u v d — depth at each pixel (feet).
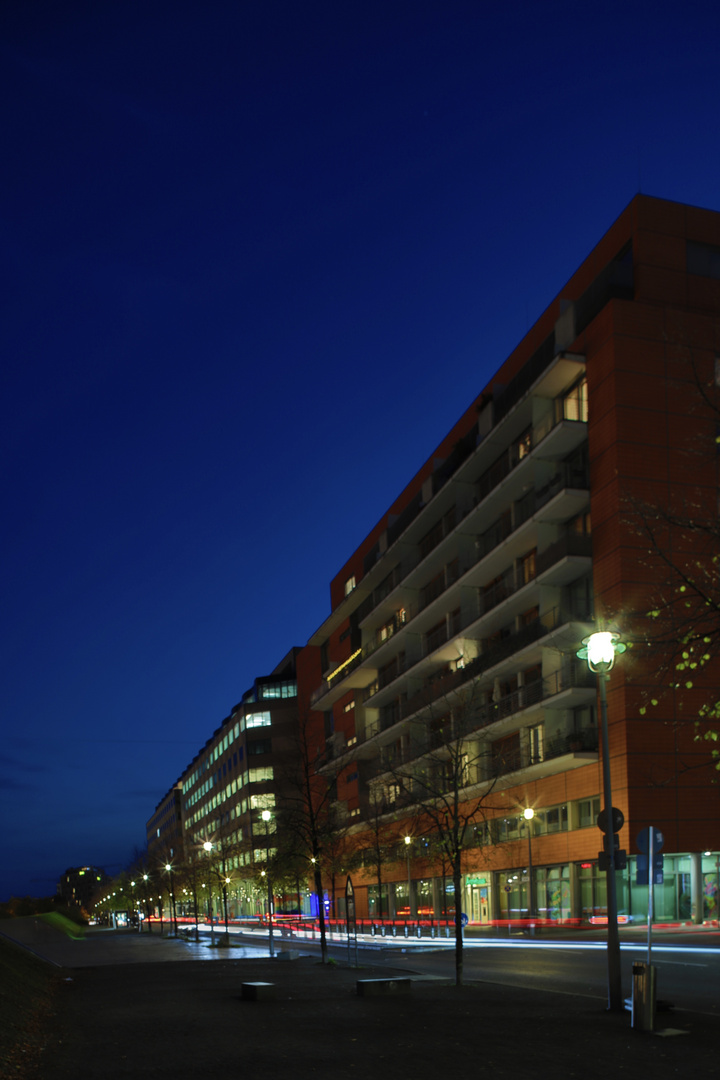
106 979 85.71
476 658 161.48
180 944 169.27
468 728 145.89
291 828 120.37
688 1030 37.35
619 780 116.37
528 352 163.32
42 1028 45.78
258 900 340.59
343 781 241.76
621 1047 33.83
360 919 230.48
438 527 199.00
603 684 48.06
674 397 125.80
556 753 130.21
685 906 114.73
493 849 155.63
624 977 62.95
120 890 441.27
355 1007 51.24
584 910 127.03
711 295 133.59
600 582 125.08
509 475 149.18
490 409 164.76
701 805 115.34
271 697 371.35
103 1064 33.50
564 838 132.46
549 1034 37.65
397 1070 30.73
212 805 457.27
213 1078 29.81
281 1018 46.96
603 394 127.03
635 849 112.68
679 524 45.57
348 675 237.25
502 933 136.36
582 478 132.77
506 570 163.32
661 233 133.08
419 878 194.08
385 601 214.90
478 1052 33.96
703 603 42.91
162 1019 48.52
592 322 131.13
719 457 54.19
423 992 58.80
